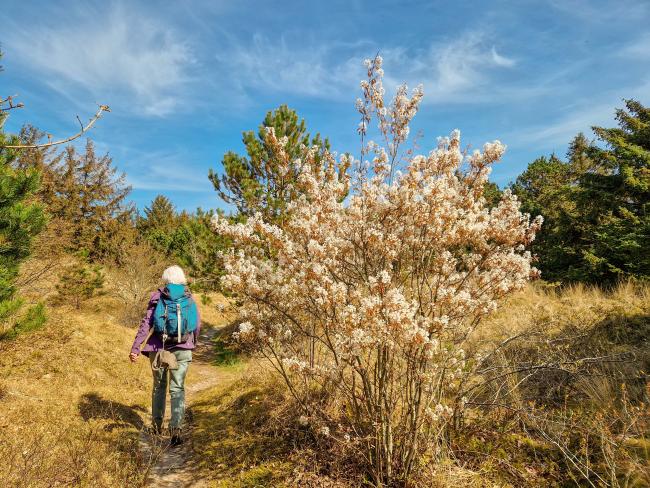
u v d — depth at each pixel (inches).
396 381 114.7
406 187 111.3
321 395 146.5
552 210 613.0
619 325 190.5
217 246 373.7
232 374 265.4
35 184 179.9
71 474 114.0
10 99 78.2
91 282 444.1
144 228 1056.8
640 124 402.3
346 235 121.5
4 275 169.9
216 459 132.6
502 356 154.9
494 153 116.6
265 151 312.2
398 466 112.0
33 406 153.3
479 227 115.4
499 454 116.2
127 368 220.4
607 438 101.1
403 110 118.3
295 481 114.8
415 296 118.3
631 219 350.6
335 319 107.9
